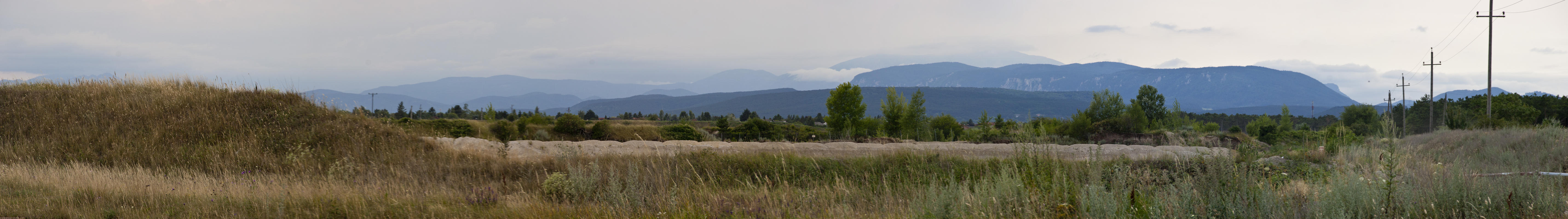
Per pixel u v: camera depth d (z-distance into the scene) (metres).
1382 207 4.57
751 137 29.44
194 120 12.89
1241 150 8.49
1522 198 4.90
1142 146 14.85
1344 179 5.23
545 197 7.87
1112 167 6.66
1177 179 5.42
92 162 10.95
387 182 9.11
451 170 10.22
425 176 9.80
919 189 7.86
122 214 5.88
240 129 12.76
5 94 14.47
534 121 25.28
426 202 6.87
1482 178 5.39
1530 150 10.27
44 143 11.81
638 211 6.31
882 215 6.25
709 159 10.42
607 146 14.07
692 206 6.60
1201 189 5.02
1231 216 4.54
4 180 7.30
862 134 30.33
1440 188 4.94
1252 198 4.68
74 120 12.98
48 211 5.85
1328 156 10.42
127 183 7.73
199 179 9.02
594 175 7.81
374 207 6.59
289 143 12.05
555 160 10.55
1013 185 5.25
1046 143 6.02
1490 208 4.64
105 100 14.16
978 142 23.36
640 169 9.52
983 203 5.13
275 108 13.97
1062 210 4.73
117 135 12.19
